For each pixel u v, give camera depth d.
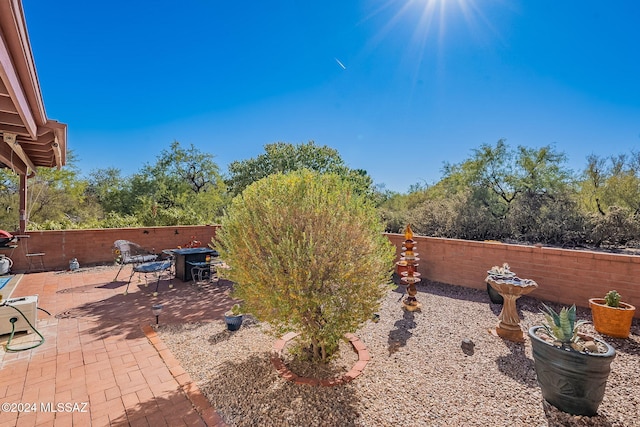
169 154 21.86
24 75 2.67
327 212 2.87
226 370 3.04
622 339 3.81
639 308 4.44
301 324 2.92
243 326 4.17
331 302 2.77
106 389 2.69
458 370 3.10
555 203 11.82
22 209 7.14
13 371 2.97
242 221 3.00
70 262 7.56
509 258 5.75
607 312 3.90
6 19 2.00
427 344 3.71
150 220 11.80
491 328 4.21
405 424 2.30
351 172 16.09
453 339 3.86
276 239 2.81
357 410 2.45
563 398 2.42
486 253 6.06
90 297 5.48
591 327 4.20
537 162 13.76
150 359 3.24
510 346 3.67
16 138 4.16
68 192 16.70
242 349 3.50
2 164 6.26
